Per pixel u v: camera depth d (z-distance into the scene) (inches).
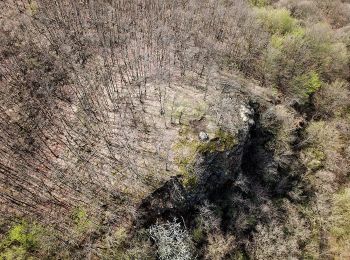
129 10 1220.5
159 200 804.0
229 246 859.4
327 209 1015.6
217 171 879.7
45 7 1085.1
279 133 1024.2
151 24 1181.1
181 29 1221.7
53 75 959.6
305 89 1181.1
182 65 1089.4
